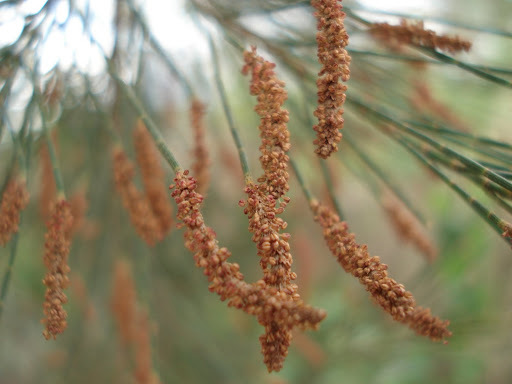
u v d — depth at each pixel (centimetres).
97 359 25
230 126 10
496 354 31
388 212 15
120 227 19
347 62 8
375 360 30
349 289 33
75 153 19
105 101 15
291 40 13
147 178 12
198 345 24
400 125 11
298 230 26
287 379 31
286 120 9
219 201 26
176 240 23
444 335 9
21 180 10
